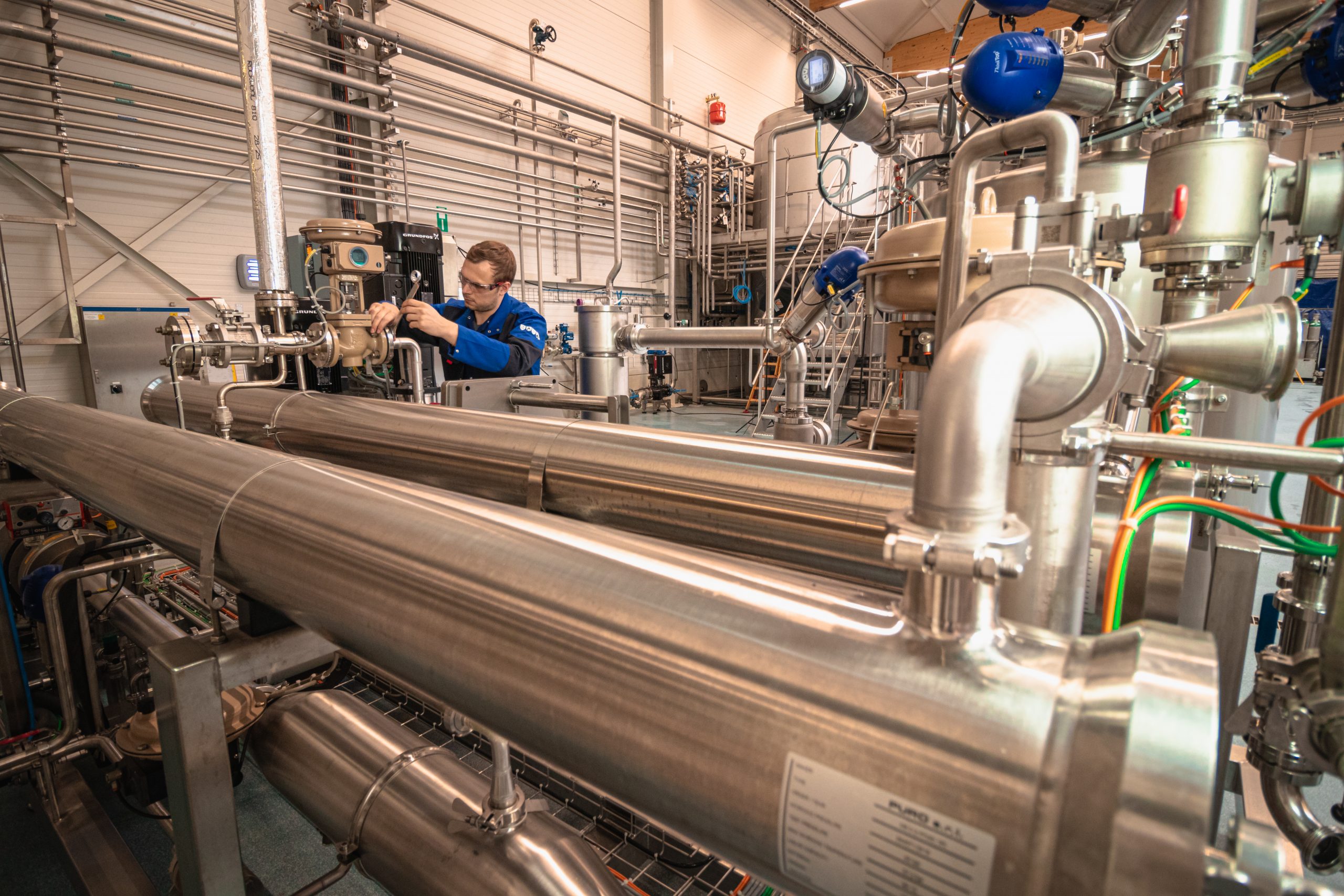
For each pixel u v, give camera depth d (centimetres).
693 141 712
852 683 34
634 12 631
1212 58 77
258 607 74
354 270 155
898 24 834
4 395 146
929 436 33
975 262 61
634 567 46
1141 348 48
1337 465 51
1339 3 88
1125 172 112
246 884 89
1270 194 82
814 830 33
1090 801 27
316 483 69
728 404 802
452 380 214
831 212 620
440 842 78
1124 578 75
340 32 392
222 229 368
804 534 85
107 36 320
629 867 112
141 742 112
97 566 121
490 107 512
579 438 107
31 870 127
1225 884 28
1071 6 128
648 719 39
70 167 316
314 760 93
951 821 30
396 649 54
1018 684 31
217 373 279
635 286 695
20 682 145
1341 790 145
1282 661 65
